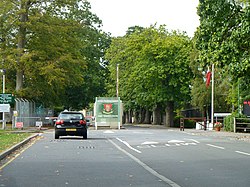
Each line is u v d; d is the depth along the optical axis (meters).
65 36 54.81
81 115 31.47
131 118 99.19
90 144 26.17
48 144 26.03
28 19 52.06
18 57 51.19
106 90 76.69
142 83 69.00
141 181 12.33
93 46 73.25
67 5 54.81
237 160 17.62
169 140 29.52
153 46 66.25
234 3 28.50
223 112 68.25
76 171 14.37
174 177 13.08
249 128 43.62
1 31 52.00
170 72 65.88
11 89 52.62
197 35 30.34
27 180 12.48
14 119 44.75
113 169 14.90
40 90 55.19
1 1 51.38
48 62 52.22
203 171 14.38
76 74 55.56
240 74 29.19
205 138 32.91
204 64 30.56
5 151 19.20
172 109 69.69
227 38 28.78
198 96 63.88
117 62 77.38
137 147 24.02
